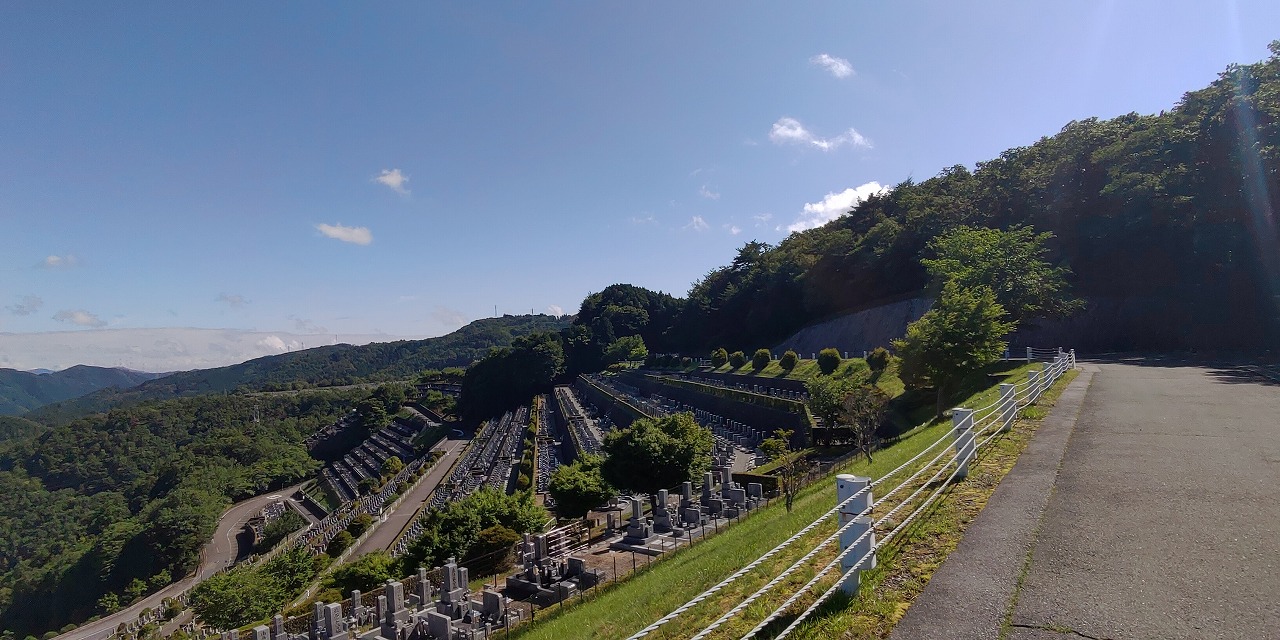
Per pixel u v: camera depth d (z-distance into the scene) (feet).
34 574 228.22
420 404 487.20
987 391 75.15
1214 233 127.85
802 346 255.29
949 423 56.49
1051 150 195.83
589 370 428.15
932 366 81.51
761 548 31.96
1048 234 125.29
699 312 349.20
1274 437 38.55
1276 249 120.16
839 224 296.92
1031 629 16.74
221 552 233.76
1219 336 125.90
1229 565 19.85
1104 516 25.08
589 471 101.14
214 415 474.90
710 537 61.52
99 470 376.68
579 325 458.50
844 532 20.16
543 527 94.38
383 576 89.45
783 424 135.23
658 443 93.56
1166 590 18.43
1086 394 61.93
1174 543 21.93
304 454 402.11
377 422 445.37
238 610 105.81
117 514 293.23
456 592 62.13
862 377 135.23
